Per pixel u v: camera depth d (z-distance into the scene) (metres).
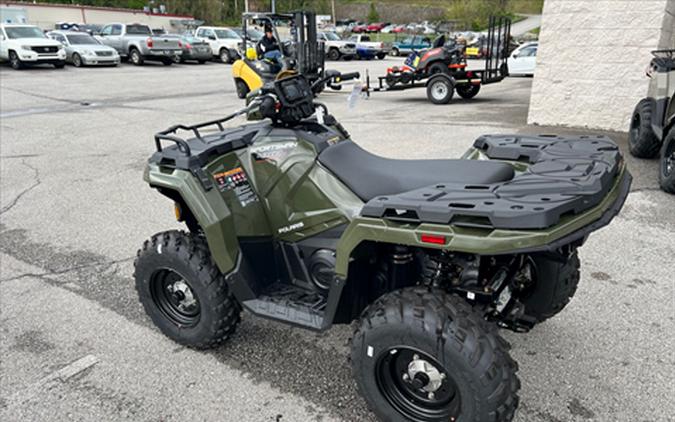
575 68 9.43
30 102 13.73
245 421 2.59
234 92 16.16
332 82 3.20
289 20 13.65
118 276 4.21
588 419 2.53
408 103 13.85
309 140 2.85
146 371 3.00
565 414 2.56
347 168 2.78
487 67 13.54
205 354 3.14
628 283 3.78
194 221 3.22
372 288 2.67
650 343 3.10
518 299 2.92
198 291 2.92
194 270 2.89
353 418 2.60
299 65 12.37
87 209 5.79
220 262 2.81
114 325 3.49
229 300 2.96
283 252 3.04
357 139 8.66
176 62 27.28
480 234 1.93
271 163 2.93
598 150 2.64
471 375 2.05
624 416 2.54
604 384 2.76
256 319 3.49
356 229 2.24
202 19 61.75
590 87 9.39
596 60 9.22
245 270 2.88
